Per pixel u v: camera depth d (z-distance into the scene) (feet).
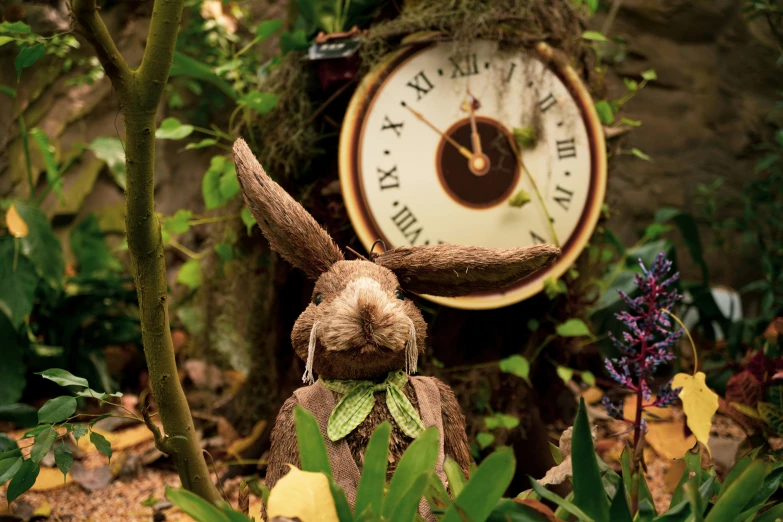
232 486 5.14
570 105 4.94
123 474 5.33
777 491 3.94
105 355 6.61
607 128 5.19
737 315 7.45
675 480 4.33
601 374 6.47
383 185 4.83
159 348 3.60
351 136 4.80
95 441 3.87
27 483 3.91
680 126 8.78
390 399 3.79
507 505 3.31
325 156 5.00
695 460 3.72
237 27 8.04
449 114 4.86
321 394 3.83
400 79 4.83
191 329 6.56
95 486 5.20
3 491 5.07
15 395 5.80
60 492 5.14
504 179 4.90
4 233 6.46
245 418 5.55
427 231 4.86
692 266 8.65
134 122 3.42
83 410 6.10
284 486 3.17
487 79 4.87
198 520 3.19
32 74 7.75
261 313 5.36
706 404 3.72
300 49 5.02
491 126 4.88
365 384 3.82
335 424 3.75
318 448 3.34
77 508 4.98
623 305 6.06
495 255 3.87
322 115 4.96
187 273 5.82
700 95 8.77
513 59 4.88
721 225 7.72
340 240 4.93
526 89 4.90
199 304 6.47
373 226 4.82
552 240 4.93
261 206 3.91
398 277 4.00
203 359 6.51
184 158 8.30
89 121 8.12
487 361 5.04
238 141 3.99
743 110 8.68
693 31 8.75
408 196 4.85
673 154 8.79
